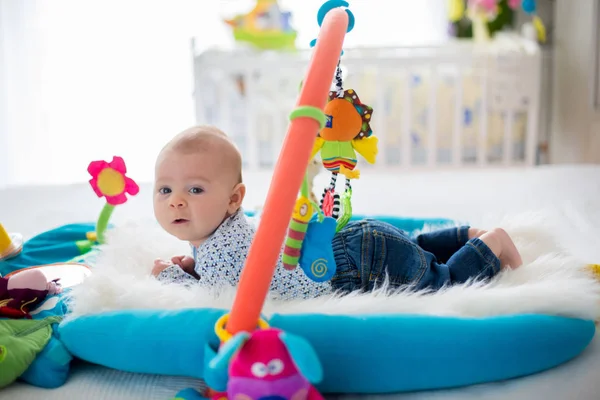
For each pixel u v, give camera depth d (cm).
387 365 84
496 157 327
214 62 297
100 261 118
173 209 103
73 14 313
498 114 319
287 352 72
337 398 88
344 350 83
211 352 79
